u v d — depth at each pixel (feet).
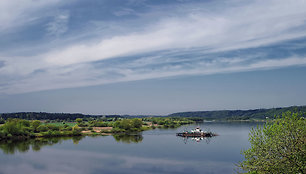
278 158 85.92
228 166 207.72
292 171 81.82
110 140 398.01
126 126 573.74
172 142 366.63
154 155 260.83
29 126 515.50
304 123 84.58
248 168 96.43
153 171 196.13
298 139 81.66
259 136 95.35
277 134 86.63
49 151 290.76
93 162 228.63
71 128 547.90
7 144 354.54
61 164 221.87
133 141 383.24
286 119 88.33
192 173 189.57
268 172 88.63
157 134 500.74
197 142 361.71
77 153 275.80
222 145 326.65
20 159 244.01
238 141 364.99
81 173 192.54
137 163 223.30
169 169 201.67
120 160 236.43
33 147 323.37
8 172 196.24
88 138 430.61
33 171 198.80
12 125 421.18
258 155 92.53
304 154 80.23
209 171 194.08
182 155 258.98
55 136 457.68
